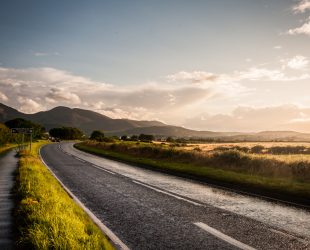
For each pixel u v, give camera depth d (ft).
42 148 170.91
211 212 28.19
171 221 24.89
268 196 37.52
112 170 65.77
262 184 43.88
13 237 19.40
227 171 61.21
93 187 42.50
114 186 43.50
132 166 76.02
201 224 24.04
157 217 26.17
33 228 19.33
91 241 17.63
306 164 54.54
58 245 16.44
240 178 50.19
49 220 20.42
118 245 19.20
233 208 30.09
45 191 32.01
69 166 73.15
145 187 42.78
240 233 21.81
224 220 25.38
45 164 77.00
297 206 31.65
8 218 23.76
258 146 140.15
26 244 17.52
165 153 95.20
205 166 71.67
